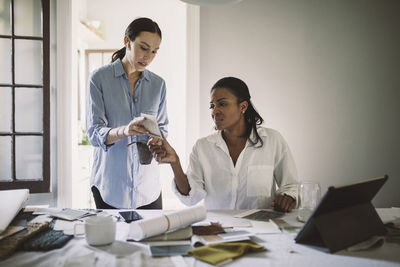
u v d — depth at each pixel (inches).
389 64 96.2
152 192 71.4
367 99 96.7
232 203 59.9
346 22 95.7
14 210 40.8
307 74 96.0
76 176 94.9
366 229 37.2
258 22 94.9
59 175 90.5
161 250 33.5
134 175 68.7
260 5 94.8
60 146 90.4
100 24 157.4
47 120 86.4
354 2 95.4
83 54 158.9
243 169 60.2
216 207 60.8
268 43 95.3
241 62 95.1
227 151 59.9
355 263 31.0
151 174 71.1
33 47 87.3
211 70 94.8
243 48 95.0
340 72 96.3
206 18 94.3
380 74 96.3
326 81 96.3
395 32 95.7
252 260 31.5
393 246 35.6
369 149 97.1
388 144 97.0
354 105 96.7
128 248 34.3
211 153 61.0
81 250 33.7
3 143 86.4
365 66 96.3
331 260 31.7
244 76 95.3
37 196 88.7
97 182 69.1
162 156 52.7
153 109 73.0
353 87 96.4
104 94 67.7
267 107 96.0
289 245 35.6
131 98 70.0
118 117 69.1
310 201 44.2
